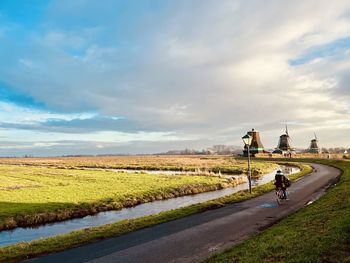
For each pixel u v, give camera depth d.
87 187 40.06
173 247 13.00
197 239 14.05
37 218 24.92
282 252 10.27
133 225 17.28
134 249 12.98
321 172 48.59
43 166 90.25
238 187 41.69
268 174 58.88
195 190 38.31
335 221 12.95
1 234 21.58
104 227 17.20
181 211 20.73
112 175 56.38
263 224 16.44
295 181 37.06
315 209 17.48
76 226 23.58
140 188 38.81
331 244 10.16
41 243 14.48
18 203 29.66
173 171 69.75
